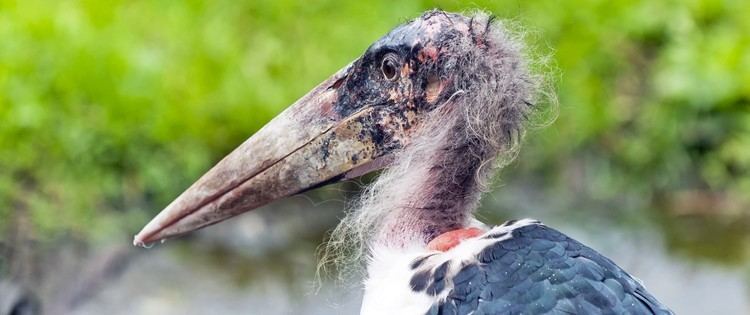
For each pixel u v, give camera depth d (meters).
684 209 12.19
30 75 11.82
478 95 5.59
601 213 12.02
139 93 11.88
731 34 13.59
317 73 12.84
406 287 5.30
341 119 5.86
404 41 5.68
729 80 12.84
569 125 12.53
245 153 5.99
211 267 10.55
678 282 10.80
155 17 13.25
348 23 13.52
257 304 10.01
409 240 5.59
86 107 11.61
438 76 5.64
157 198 11.17
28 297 9.57
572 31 13.34
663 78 13.01
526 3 13.41
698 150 12.66
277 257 10.70
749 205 12.20
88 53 12.18
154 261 10.55
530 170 12.23
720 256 11.25
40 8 12.87
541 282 5.05
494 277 5.12
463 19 5.69
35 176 10.88
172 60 12.57
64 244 10.34
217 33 13.16
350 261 5.89
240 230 11.02
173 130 11.57
